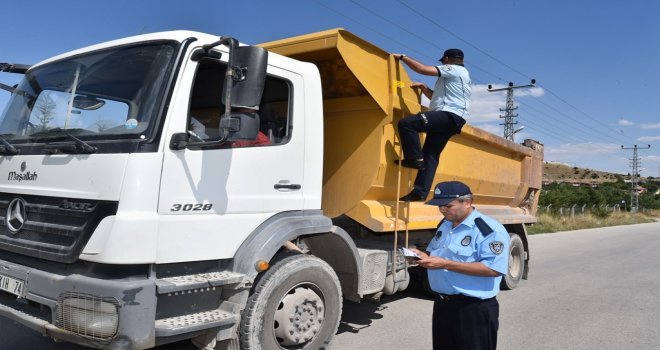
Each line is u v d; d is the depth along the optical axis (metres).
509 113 39.31
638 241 20.00
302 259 4.07
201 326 3.39
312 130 4.36
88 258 3.11
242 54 3.24
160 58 3.47
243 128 3.31
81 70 3.84
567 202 36.22
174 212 3.32
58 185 3.38
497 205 8.62
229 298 3.69
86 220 3.17
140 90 3.42
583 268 11.36
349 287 4.77
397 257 5.55
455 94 5.36
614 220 37.03
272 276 3.83
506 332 5.95
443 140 5.49
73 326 3.09
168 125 3.31
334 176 5.28
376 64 4.99
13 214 3.65
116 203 3.12
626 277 10.21
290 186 4.14
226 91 3.19
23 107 4.06
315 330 4.17
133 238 3.09
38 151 3.59
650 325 6.41
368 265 4.99
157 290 3.16
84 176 3.26
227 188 3.65
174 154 3.32
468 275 3.24
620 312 7.05
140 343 3.04
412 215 5.82
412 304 7.03
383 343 5.29
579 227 28.56
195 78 3.51
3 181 3.79
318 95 4.47
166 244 3.28
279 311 3.93
